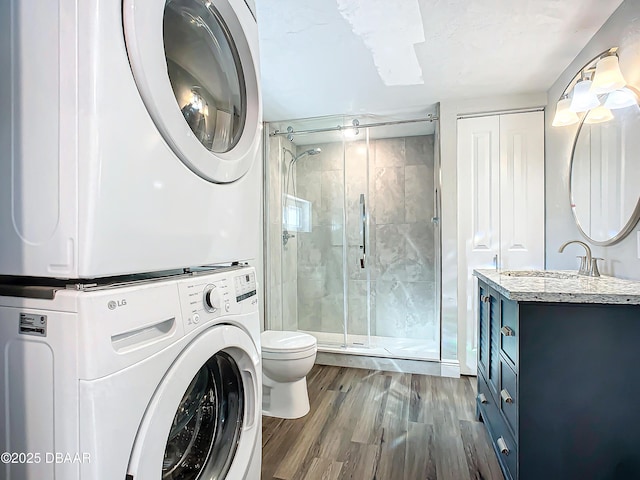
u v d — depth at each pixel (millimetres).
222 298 921
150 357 686
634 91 1521
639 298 1208
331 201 3588
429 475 1566
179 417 896
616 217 1706
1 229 657
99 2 609
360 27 1750
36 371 615
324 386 2588
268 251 3227
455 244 2699
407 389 2510
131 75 660
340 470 1611
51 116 617
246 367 1055
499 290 1483
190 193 831
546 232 2547
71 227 599
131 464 638
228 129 1083
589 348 1275
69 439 585
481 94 2582
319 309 3664
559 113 2006
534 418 1306
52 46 620
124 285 670
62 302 599
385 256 3568
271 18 1667
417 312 3488
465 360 2730
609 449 1266
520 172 2611
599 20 1710
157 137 724
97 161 601
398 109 2871
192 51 922
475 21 1706
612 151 1740
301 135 3352
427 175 3436
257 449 1109
